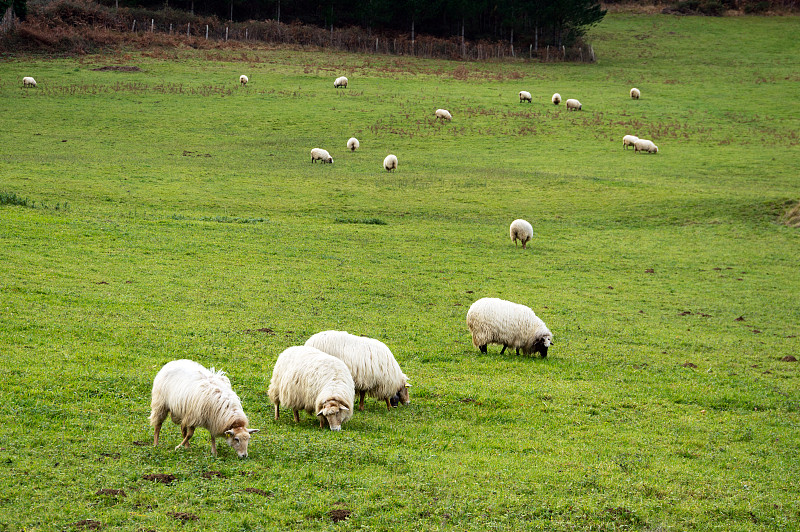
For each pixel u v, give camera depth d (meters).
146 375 14.35
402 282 26.23
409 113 65.94
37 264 22.84
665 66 94.25
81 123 56.38
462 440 12.56
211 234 30.59
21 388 12.76
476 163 52.19
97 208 33.41
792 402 16.08
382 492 9.75
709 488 10.88
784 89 79.94
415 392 15.34
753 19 121.19
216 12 105.06
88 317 18.17
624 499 10.23
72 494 8.90
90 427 11.48
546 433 13.28
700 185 46.38
